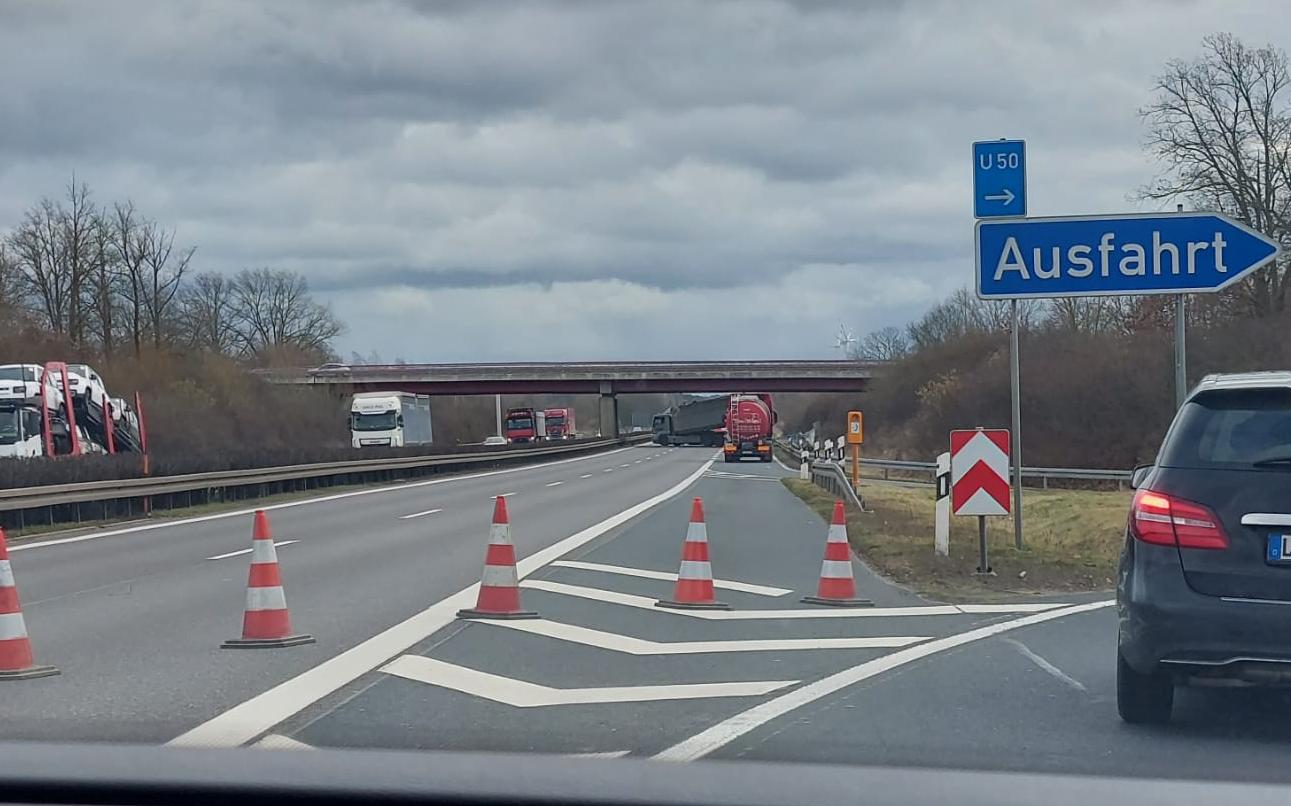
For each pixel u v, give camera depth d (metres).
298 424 78.06
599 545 18.84
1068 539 20.33
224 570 15.84
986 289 16.03
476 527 22.45
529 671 9.23
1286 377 7.18
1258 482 6.84
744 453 66.75
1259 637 6.68
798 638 10.68
